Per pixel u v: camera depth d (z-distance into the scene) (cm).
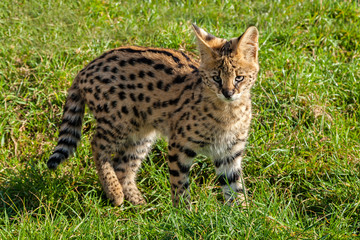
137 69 866
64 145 903
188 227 719
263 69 1098
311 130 990
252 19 1282
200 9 1312
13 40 1154
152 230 736
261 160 941
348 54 1185
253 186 892
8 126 1009
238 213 736
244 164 937
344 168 898
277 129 991
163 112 856
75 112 918
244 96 808
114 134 890
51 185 879
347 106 1055
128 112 877
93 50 1136
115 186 899
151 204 876
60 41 1167
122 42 1195
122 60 877
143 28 1221
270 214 756
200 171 938
